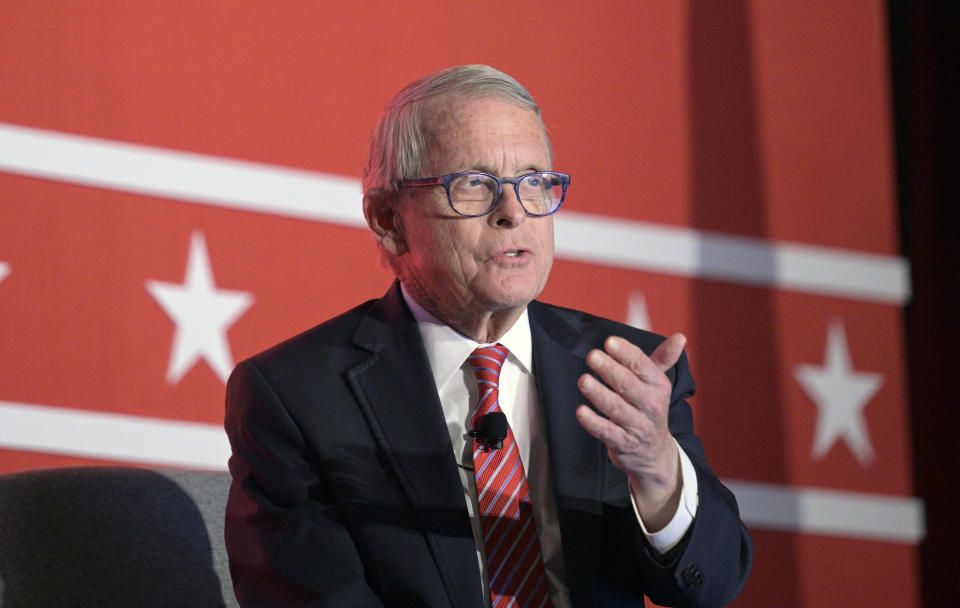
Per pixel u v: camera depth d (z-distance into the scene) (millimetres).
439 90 4098
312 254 6957
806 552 8219
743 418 8094
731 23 8281
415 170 4055
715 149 8141
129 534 4480
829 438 8367
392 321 4312
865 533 8422
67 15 6418
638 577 4098
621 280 7742
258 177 6824
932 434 8680
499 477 3984
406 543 3883
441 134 4016
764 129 8320
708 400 7988
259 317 6781
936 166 8852
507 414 4195
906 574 8508
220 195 6727
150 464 6453
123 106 6520
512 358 4250
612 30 7891
